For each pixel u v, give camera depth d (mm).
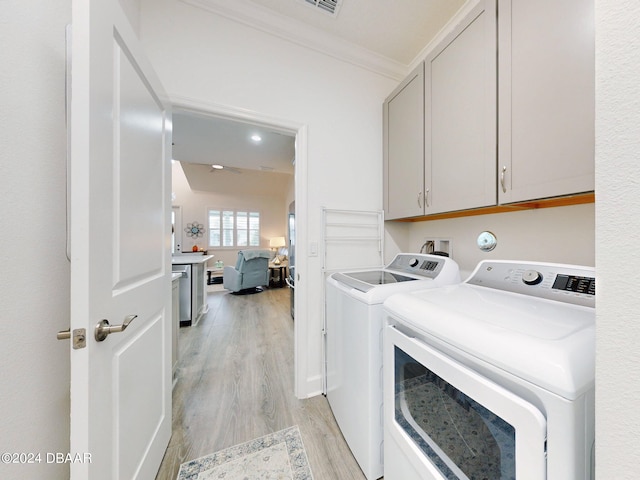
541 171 916
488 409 560
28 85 658
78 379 618
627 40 329
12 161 608
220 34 1455
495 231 1444
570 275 880
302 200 1688
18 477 604
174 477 1111
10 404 589
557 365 464
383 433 1053
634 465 325
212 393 1732
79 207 620
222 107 1453
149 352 1050
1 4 583
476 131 1169
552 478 457
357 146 1876
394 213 1806
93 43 645
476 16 1157
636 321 323
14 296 607
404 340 839
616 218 341
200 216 7473
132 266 888
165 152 1263
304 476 1106
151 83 1057
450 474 719
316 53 1728
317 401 1645
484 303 827
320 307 1746
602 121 354
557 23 857
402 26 1631
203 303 3662
